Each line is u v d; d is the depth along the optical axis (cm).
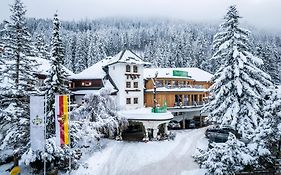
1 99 2767
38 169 2619
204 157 2077
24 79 2883
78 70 8244
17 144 2594
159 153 3216
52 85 2595
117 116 3616
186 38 12212
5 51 2897
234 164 1884
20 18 2906
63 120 2186
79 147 3112
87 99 3409
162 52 9681
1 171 2636
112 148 3347
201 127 4991
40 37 6988
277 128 1877
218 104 2797
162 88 4953
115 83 4606
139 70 4759
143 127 3872
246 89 2612
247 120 2567
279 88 2023
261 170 1939
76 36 10538
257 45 5531
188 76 5391
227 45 2703
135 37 17025
